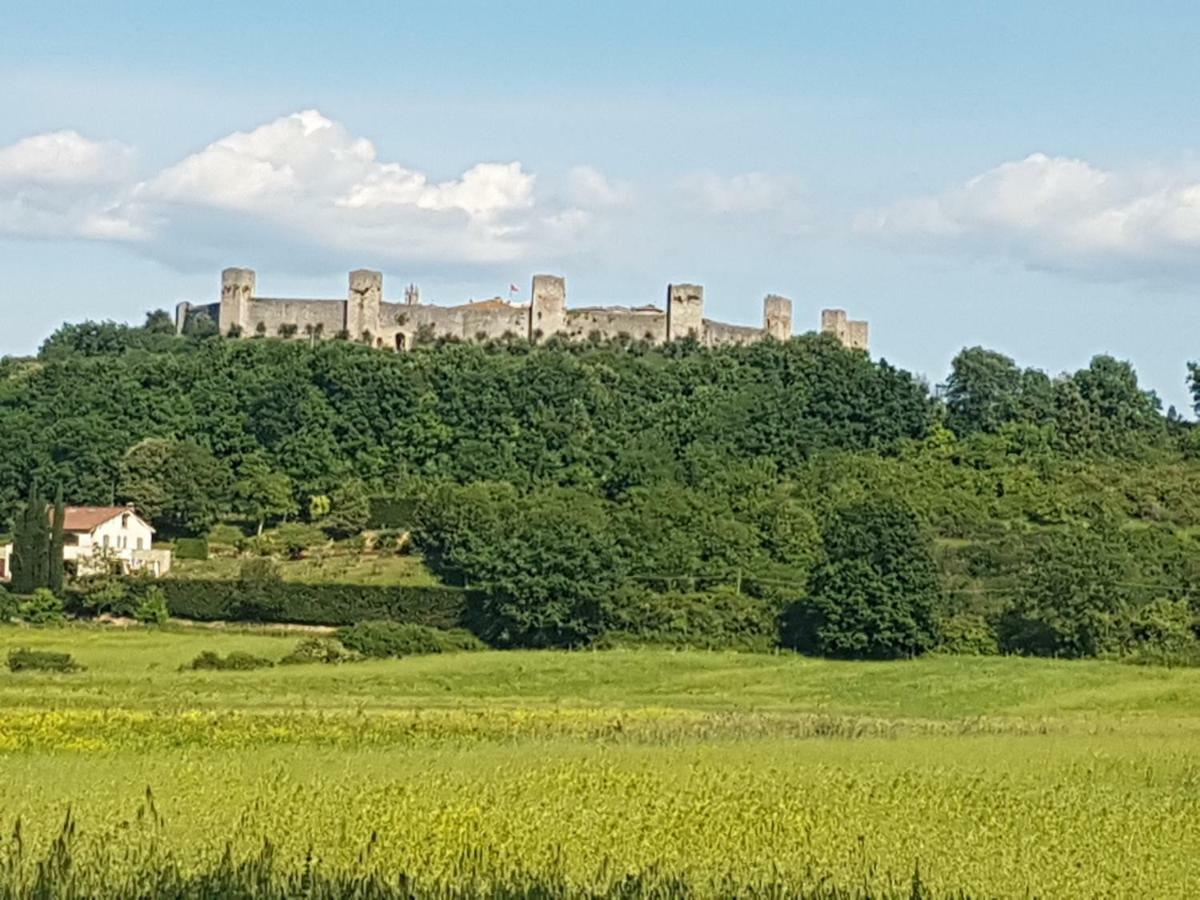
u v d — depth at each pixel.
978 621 107.25
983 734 64.00
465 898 28.14
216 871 28.69
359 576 123.62
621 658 100.81
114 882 28.61
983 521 128.38
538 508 123.25
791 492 140.62
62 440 149.62
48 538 123.31
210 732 58.03
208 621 117.56
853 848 35.22
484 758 50.50
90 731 57.25
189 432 155.38
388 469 151.12
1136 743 59.12
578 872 31.56
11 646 99.12
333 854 32.53
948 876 32.84
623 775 45.62
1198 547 124.88
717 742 57.81
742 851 34.66
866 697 88.31
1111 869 34.22
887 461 150.00
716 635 108.38
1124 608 105.25
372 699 77.62
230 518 145.25
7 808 38.19
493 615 110.62
